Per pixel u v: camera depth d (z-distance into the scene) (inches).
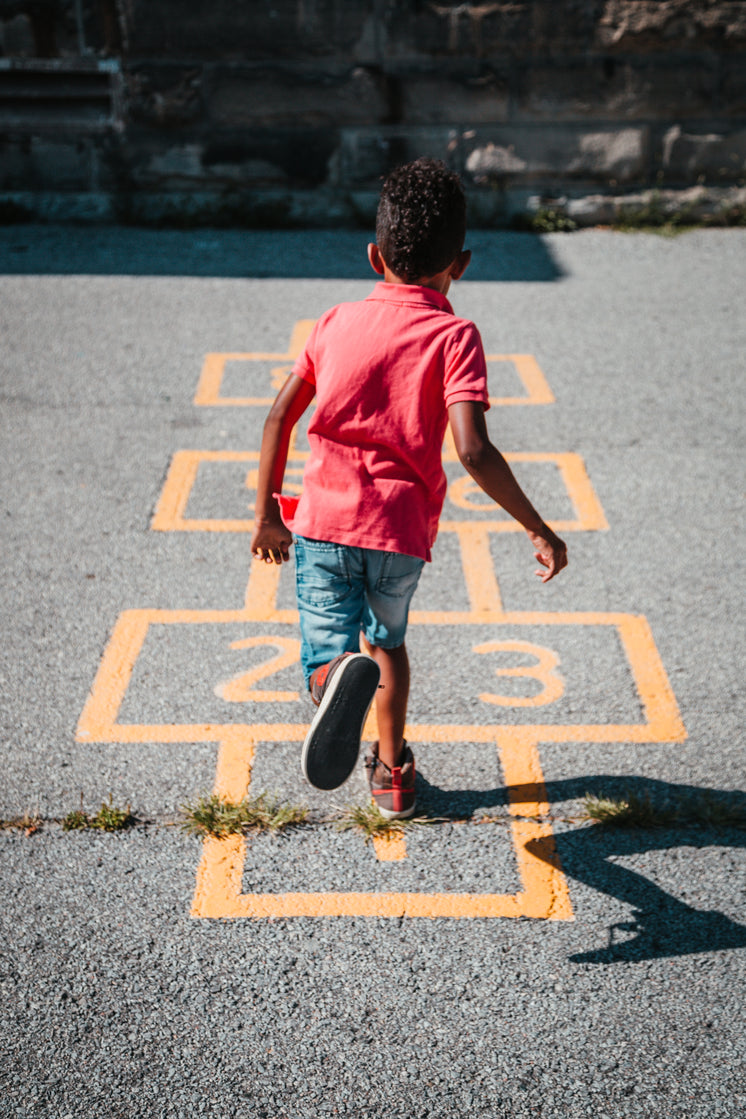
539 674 155.3
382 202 108.1
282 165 365.7
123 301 304.7
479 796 132.8
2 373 258.1
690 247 357.1
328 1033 102.3
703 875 121.0
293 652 160.2
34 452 220.8
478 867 122.2
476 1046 101.2
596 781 135.0
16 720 144.9
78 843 125.1
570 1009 105.0
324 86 353.7
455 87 355.3
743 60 354.0
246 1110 95.2
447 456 224.7
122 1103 95.9
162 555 185.6
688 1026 103.3
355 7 343.0
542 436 229.8
